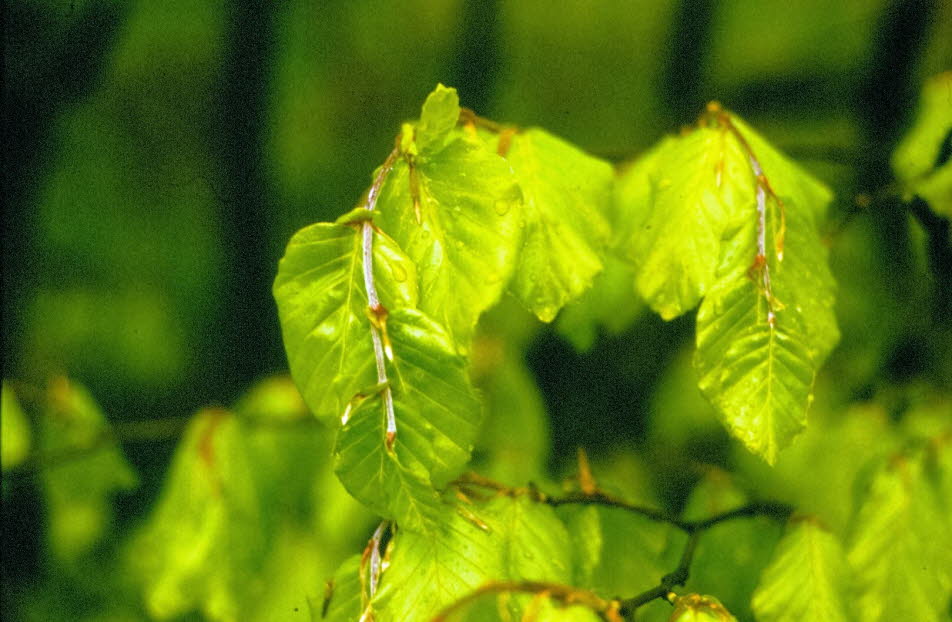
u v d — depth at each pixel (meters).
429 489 0.94
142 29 2.21
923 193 1.09
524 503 1.00
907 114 1.77
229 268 2.38
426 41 2.36
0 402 1.25
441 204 0.95
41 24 2.10
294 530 1.30
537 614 0.93
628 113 2.32
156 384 2.32
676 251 1.00
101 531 1.77
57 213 2.23
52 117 2.17
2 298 2.14
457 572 0.96
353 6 2.33
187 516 1.15
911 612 1.05
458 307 0.95
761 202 0.98
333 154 2.38
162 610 1.15
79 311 2.26
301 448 1.36
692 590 1.06
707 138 1.00
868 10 1.97
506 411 1.34
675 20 2.26
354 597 0.97
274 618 1.19
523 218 0.99
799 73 2.10
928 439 1.08
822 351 0.98
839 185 1.60
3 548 1.64
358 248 0.95
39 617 1.75
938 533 1.05
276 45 2.30
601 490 1.05
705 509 1.10
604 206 1.00
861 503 1.10
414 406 0.94
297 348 0.95
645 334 1.91
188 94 2.29
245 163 2.34
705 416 1.73
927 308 1.20
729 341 0.97
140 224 2.31
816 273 0.98
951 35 1.77
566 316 1.11
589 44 2.31
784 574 1.01
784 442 0.96
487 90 2.33
